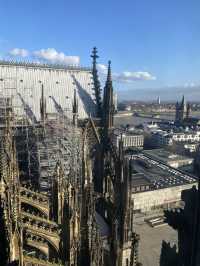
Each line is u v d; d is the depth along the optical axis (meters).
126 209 68.00
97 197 82.50
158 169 189.88
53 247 46.91
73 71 101.44
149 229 131.00
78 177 61.59
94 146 88.06
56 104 93.00
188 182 167.12
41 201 55.84
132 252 59.38
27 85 91.12
